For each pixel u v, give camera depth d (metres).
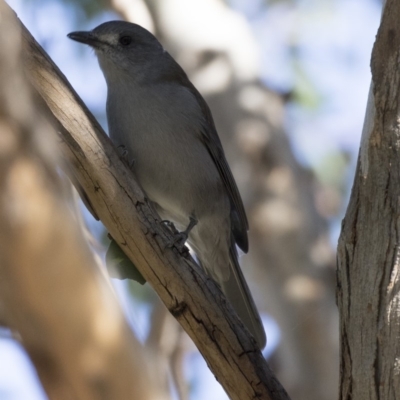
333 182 18.89
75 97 8.44
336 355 15.14
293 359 15.36
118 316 5.02
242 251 14.15
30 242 4.82
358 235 7.97
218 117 16.98
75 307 4.88
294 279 15.74
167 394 5.47
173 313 8.96
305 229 16.09
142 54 13.05
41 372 4.88
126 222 8.74
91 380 4.88
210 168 13.25
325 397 14.90
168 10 17.62
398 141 7.78
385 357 7.59
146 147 12.56
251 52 17.80
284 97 17.66
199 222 13.46
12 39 5.13
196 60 17.42
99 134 8.54
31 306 4.82
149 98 12.70
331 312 15.46
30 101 5.25
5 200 4.80
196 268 8.91
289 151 16.88
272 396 8.83
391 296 7.64
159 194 12.88
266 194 16.34
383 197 7.84
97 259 5.30
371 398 7.64
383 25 7.85
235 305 13.31
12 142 4.90
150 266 8.88
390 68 7.80
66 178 5.62
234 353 8.84
